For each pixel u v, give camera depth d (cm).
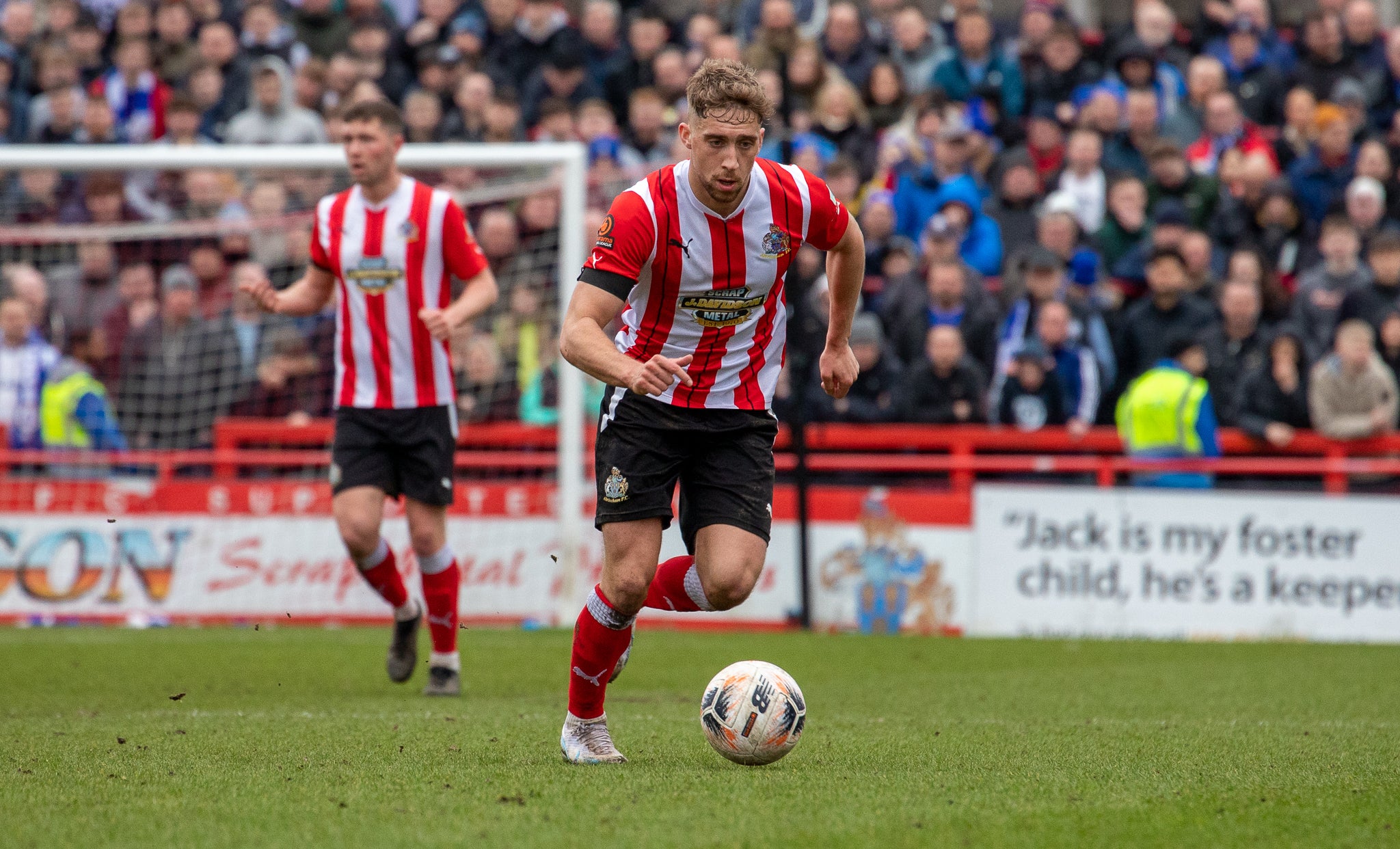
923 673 2759
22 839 1179
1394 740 1866
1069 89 4778
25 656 2888
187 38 5109
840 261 1593
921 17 5050
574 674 1583
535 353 3844
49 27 5369
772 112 1462
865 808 1309
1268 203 4203
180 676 2595
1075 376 3678
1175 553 3547
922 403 3647
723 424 1552
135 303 3997
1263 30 5266
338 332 2380
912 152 4525
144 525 3647
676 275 1505
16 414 3781
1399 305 3791
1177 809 1348
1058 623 3566
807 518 3556
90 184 4306
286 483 3638
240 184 4425
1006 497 3606
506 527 3622
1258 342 3750
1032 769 1568
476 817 1258
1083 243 4072
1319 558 3519
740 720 1516
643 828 1209
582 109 4562
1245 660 3023
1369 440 3569
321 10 5169
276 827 1220
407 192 2364
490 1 5047
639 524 1541
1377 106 4934
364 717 2009
